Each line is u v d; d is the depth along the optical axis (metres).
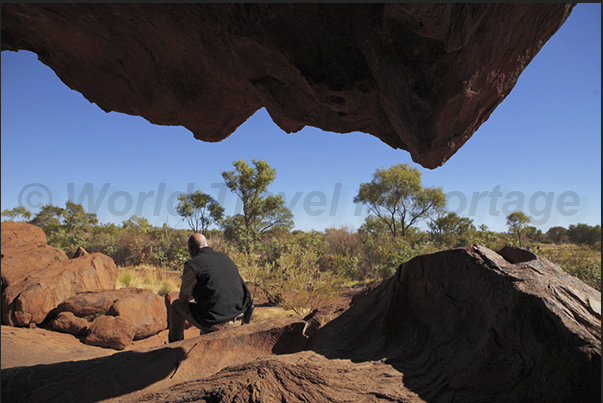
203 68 3.20
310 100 2.95
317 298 8.34
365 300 2.37
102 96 3.80
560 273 1.54
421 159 2.69
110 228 27.09
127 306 6.51
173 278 12.92
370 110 2.80
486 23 1.92
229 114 3.88
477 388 1.31
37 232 8.51
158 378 2.08
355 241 18.92
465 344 1.49
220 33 2.60
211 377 1.75
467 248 1.69
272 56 2.55
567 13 2.12
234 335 2.48
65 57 3.37
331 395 1.38
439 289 1.71
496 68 2.24
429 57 2.03
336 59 2.40
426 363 1.54
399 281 1.94
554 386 1.17
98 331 5.86
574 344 1.19
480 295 1.53
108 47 3.17
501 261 1.64
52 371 2.15
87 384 1.95
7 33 3.11
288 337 2.39
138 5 2.59
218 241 20.91
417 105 2.20
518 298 1.38
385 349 1.76
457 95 2.14
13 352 4.42
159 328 6.87
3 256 6.99
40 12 2.79
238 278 2.82
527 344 1.28
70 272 7.19
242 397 1.41
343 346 1.93
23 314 6.01
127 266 17.19
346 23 2.20
